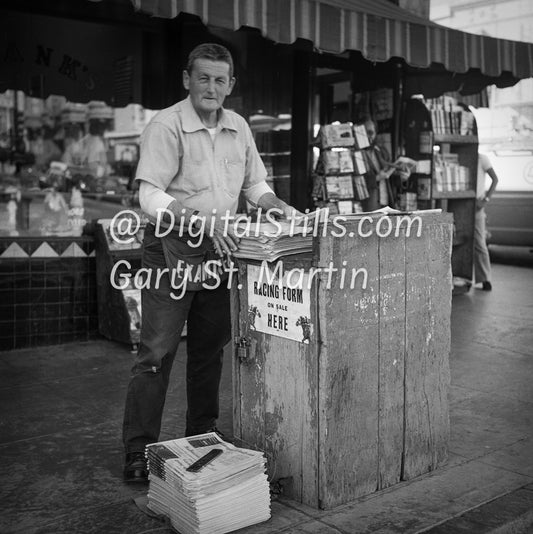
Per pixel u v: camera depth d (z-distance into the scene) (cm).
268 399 298
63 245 556
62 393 443
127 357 527
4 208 671
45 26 629
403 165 727
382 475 301
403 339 300
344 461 285
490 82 809
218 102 306
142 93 679
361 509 283
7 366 501
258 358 301
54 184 762
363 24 503
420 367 309
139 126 755
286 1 445
